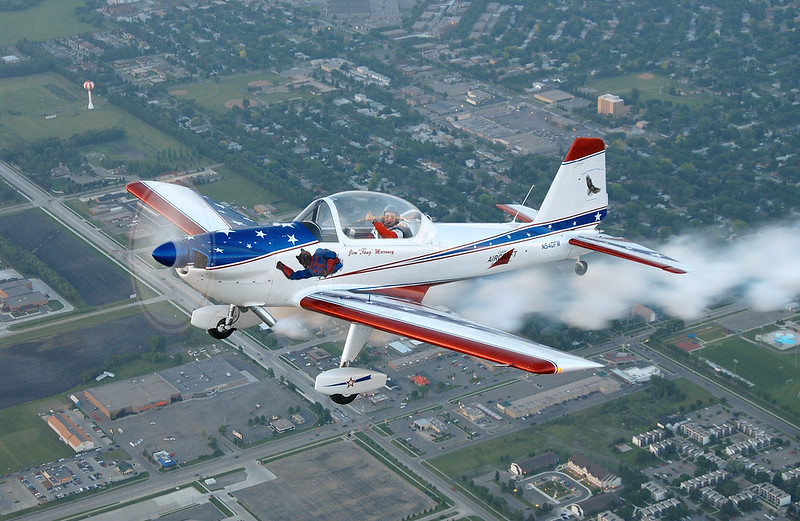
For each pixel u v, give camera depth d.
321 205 41.34
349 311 38.44
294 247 39.81
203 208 44.62
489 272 46.50
